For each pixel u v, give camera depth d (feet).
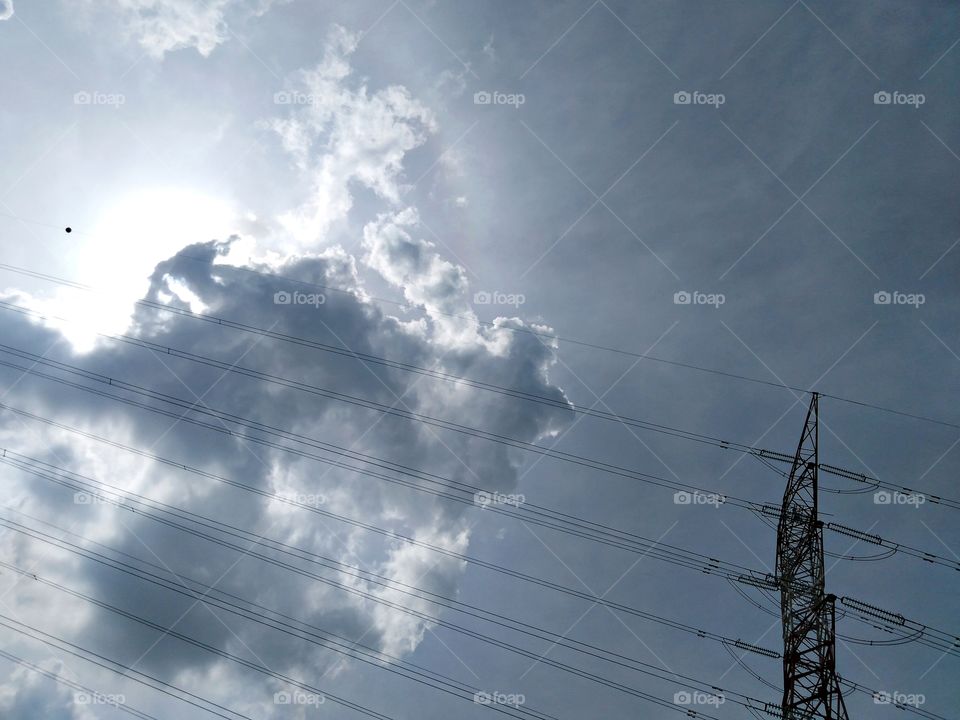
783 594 102.17
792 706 93.61
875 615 95.35
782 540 107.76
